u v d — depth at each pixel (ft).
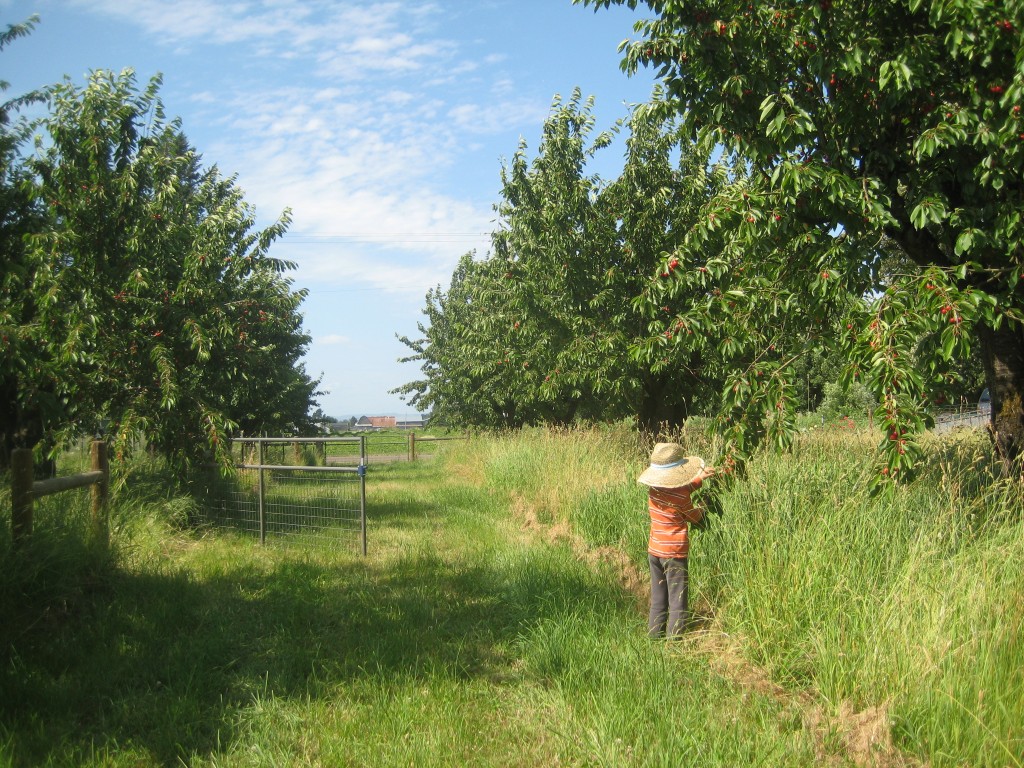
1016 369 20.65
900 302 16.53
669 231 45.14
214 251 36.19
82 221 32.63
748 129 19.94
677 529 18.42
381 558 28.30
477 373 63.46
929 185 18.94
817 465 21.77
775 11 19.33
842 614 15.62
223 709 14.94
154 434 31.55
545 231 47.03
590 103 47.62
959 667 12.96
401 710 14.61
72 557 19.86
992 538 15.78
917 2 16.90
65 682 15.66
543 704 15.05
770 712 13.98
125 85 34.30
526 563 24.77
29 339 26.81
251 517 32.65
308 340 61.77
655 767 12.22
